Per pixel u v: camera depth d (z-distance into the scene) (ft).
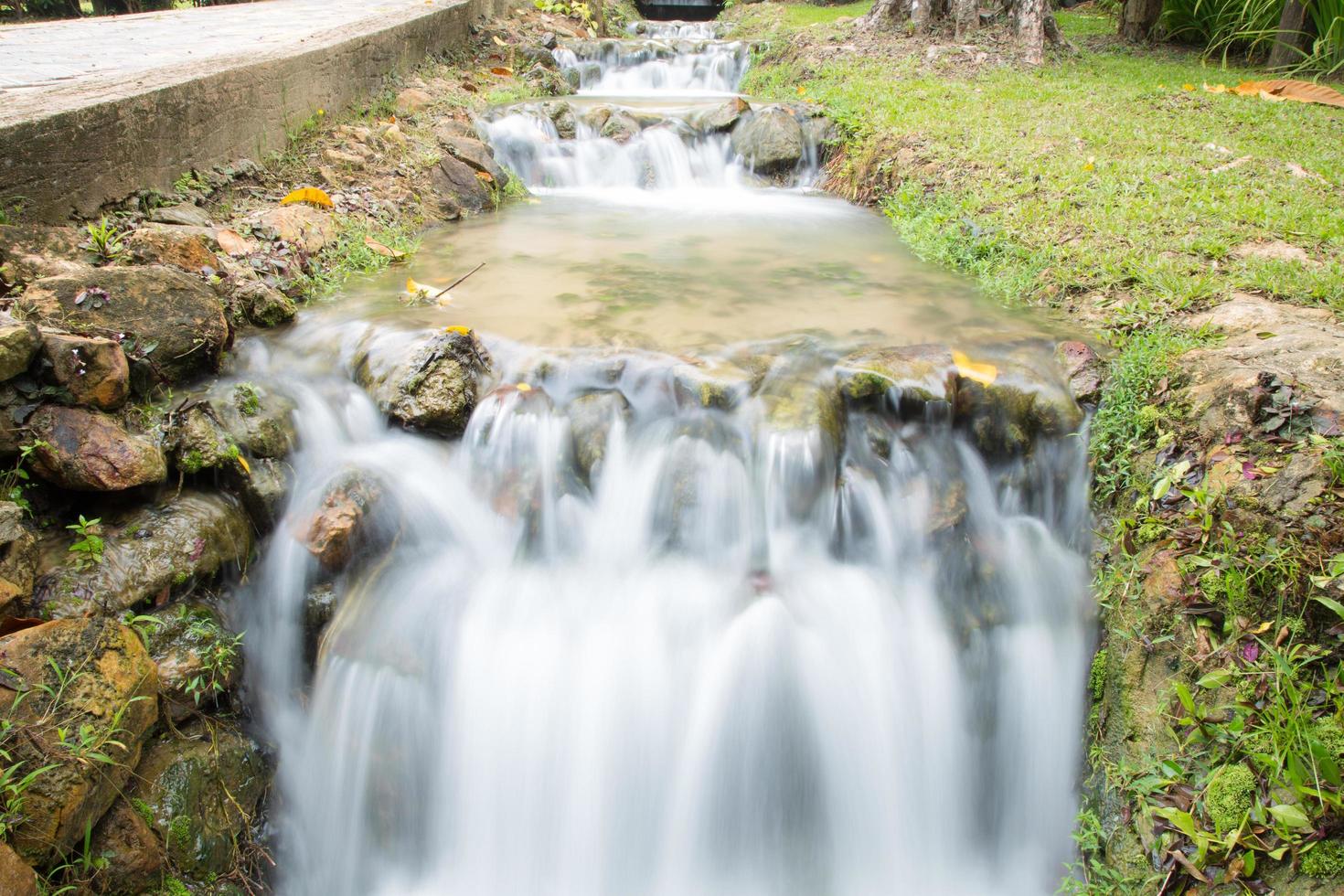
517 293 18.53
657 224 24.22
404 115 27.40
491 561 13.48
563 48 38.96
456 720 12.28
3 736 8.45
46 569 10.54
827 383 14.35
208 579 11.93
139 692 9.67
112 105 16.22
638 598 12.88
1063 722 12.35
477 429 14.32
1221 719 9.99
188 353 13.53
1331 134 24.93
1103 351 15.24
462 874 12.19
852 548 13.47
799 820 12.10
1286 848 9.00
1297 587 10.11
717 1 58.85
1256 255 16.89
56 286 12.68
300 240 18.94
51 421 11.05
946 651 12.57
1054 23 36.47
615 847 12.06
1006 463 14.24
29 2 48.85
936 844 12.32
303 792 12.20
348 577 12.84
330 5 39.06
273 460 13.35
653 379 14.67
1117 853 10.32
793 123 28.84
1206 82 32.37
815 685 12.10
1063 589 13.00
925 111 28.37
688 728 12.02
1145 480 12.57
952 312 17.44
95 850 9.11
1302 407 11.48
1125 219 19.17
